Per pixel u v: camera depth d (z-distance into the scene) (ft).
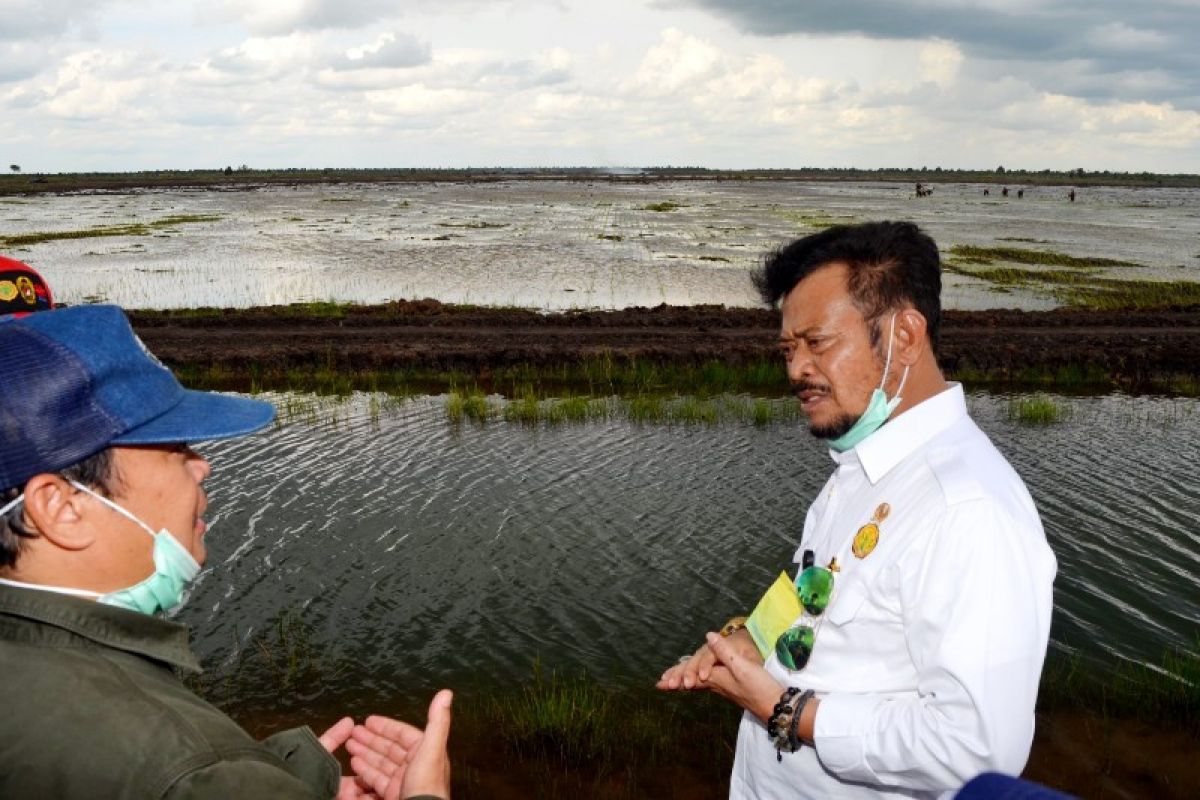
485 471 36.22
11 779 3.56
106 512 4.35
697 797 16.87
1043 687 20.52
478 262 111.04
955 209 231.91
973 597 5.63
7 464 4.05
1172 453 39.01
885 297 6.47
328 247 127.54
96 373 4.28
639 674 21.39
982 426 43.62
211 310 71.41
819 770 6.53
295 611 24.39
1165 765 17.57
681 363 55.72
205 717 3.95
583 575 26.68
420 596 25.30
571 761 17.97
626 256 117.91
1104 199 321.11
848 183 536.42
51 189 327.67
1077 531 30.04
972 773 5.54
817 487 34.35
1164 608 24.59
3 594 4.04
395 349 56.85
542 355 55.83
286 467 36.47
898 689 6.24
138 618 4.25
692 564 27.48
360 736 5.72
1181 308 73.67
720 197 298.76
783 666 6.81
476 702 20.18
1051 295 85.35
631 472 36.19
